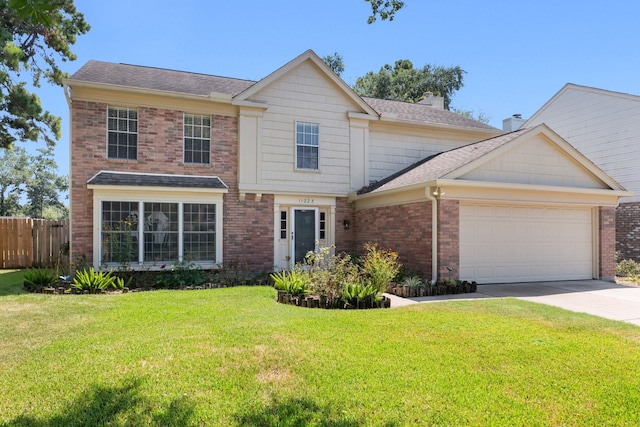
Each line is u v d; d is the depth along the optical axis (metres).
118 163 12.55
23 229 16.28
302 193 14.59
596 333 6.48
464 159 12.34
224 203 13.64
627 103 18.08
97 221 11.92
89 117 12.29
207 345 5.54
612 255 13.65
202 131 13.62
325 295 8.52
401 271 11.57
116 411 3.73
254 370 4.70
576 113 20.45
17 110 16.05
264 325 6.64
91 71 13.33
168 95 12.87
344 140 15.36
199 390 4.17
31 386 4.23
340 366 4.84
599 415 3.78
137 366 4.77
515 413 3.78
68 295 9.58
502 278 12.27
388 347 5.56
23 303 8.44
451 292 10.52
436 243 11.23
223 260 13.42
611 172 18.67
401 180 13.54
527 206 12.70
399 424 3.56
